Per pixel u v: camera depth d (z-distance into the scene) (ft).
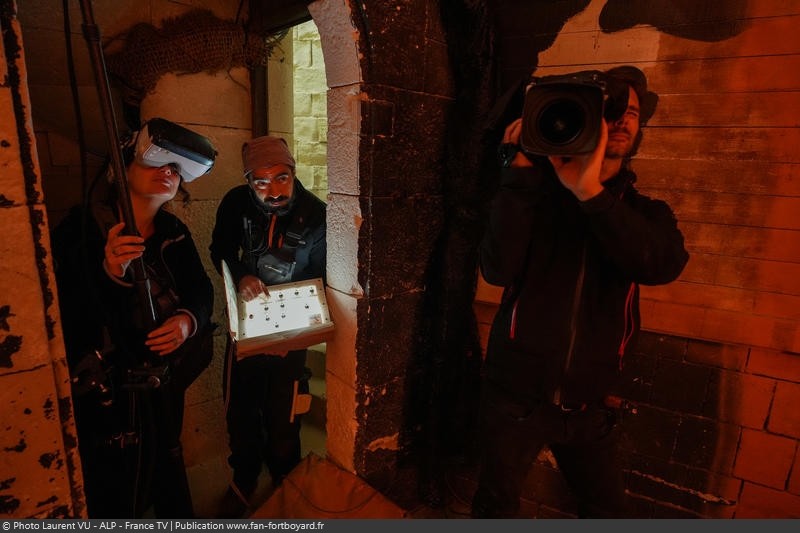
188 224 7.06
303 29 10.29
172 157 4.69
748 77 4.66
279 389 6.53
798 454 4.96
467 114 5.86
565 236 3.97
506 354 4.20
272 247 6.05
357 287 5.60
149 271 5.09
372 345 5.79
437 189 6.14
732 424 5.24
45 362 3.51
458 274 6.22
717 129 4.87
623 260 3.51
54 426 3.63
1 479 3.47
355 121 5.16
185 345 5.40
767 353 4.98
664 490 5.67
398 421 6.44
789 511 5.08
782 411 4.98
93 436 4.90
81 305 4.68
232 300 5.23
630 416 5.71
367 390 5.92
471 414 6.60
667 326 5.35
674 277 3.70
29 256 3.32
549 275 4.00
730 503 5.38
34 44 5.69
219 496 7.07
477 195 5.98
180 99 6.68
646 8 5.01
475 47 5.74
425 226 6.07
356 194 5.36
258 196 5.82
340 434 6.24
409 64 5.40
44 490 3.67
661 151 5.17
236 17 7.07
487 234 4.03
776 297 4.84
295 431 6.90
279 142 5.85
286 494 6.04
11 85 3.12
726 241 4.99
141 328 5.00
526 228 3.82
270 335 5.50
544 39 5.61
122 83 6.21
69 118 6.06
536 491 6.46
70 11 5.84
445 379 6.40
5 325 3.30
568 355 3.92
